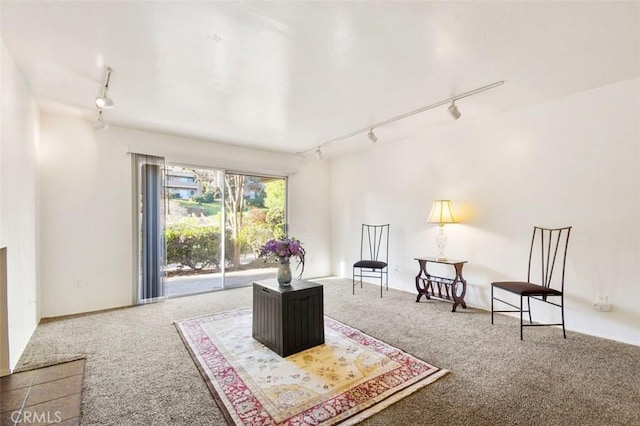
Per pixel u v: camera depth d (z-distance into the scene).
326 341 2.69
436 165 4.18
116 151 3.81
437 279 4.00
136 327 3.04
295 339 2.46
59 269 3.43
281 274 2.69
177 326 3.07
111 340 2.72
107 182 3.73
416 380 2.03
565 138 3.01
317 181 5.86
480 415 1.68
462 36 2.01
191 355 2.42
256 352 2.48
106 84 2.61
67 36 1.97
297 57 2.25
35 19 1.79
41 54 2.20
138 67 2.39
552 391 1.91
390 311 3.57
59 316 3.39
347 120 3.71
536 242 3.20
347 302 3.95
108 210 3.73
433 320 3.25
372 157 5.15
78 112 3.37
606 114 2.76
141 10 1.72
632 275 2.62
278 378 2.07
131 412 1.72
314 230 5.80
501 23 1.87
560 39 2.04
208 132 4.15
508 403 1.79
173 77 2.55
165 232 4.10
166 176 4.27
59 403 1.80
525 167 3.29
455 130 3.96
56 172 3.43
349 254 5.61
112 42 2.05
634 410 1.72
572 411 1.71
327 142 4.75
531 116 3.25
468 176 3.81
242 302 3.97
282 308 2.39
